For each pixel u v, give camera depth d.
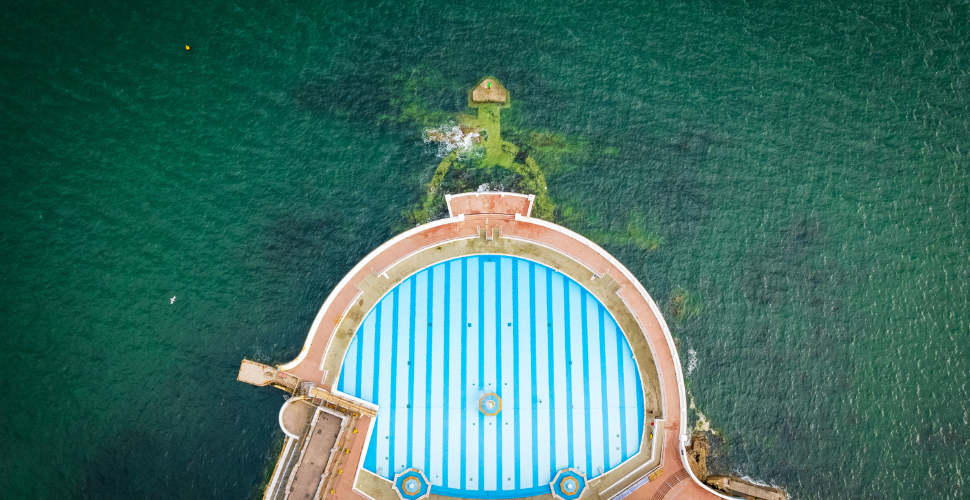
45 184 43.38
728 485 39.47
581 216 43.53
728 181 44.50
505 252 41.94
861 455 40.50
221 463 39.62
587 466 40.03
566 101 45.91
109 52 45.81
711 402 40.94
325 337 40.62
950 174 44.84
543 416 40.47
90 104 44.91
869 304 42.56
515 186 43.88
